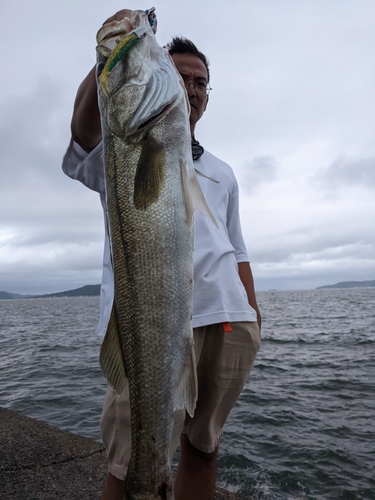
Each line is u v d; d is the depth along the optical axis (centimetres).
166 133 167
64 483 300
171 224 164
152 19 183
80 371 1079
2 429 404
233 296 214
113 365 168
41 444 368
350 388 822
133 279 163
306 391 809
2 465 327
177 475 224
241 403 729
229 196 248
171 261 163
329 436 562
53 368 1138
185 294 166
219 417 217
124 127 164
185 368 165
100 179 203
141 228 162
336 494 411
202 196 173
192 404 165
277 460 489
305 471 459
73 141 190
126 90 164
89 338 1909
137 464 160
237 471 461
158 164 163
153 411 161
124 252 165
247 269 255
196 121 238
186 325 166
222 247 216
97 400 781
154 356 161
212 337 209
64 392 854
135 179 163
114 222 167
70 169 201
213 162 242
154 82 167
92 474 314
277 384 872
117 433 186
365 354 1244
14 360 1320
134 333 163
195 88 233
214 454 219
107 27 171
